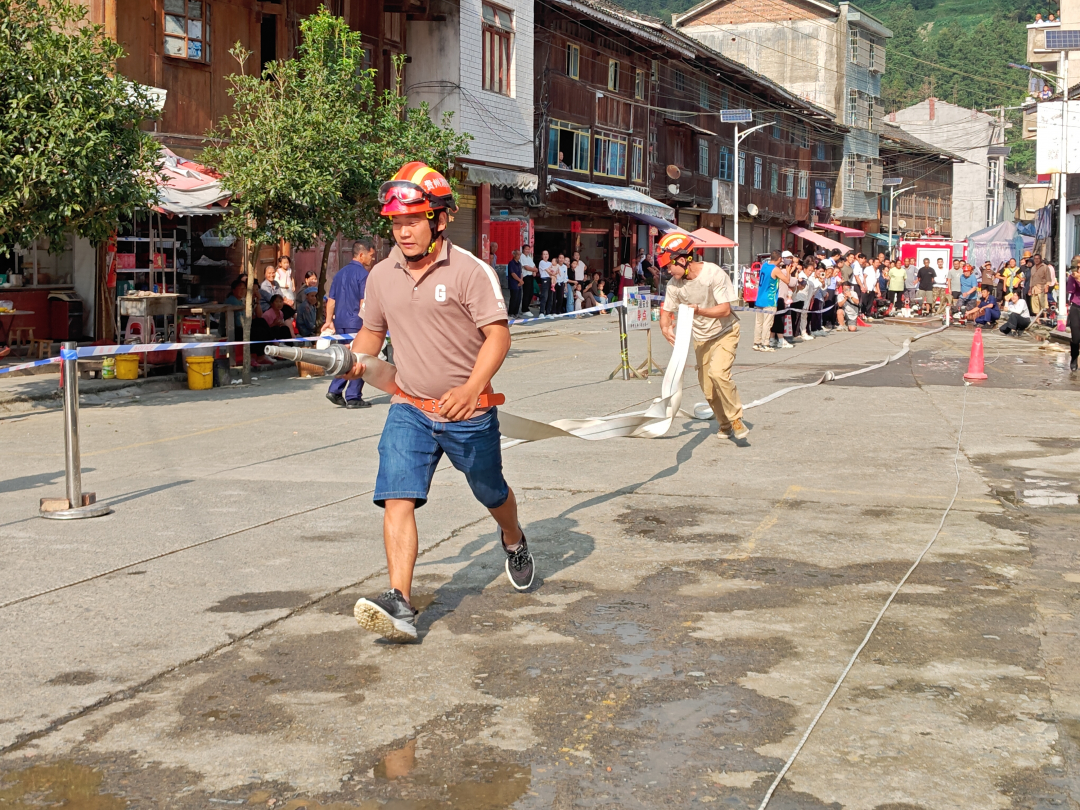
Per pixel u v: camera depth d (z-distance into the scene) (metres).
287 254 21.67
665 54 41.38
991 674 4.15
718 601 5.09
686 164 45.81
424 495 4.53
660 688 4.02
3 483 8.23
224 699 3.96
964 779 3.30
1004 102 128.12
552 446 9.52
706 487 7.73
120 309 14.71
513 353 19.88
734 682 4.08
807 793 3.22
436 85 27.48
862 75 66.69
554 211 34.50
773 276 20.33
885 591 5.24
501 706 3.87
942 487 7.73
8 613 4.96
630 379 15.25
